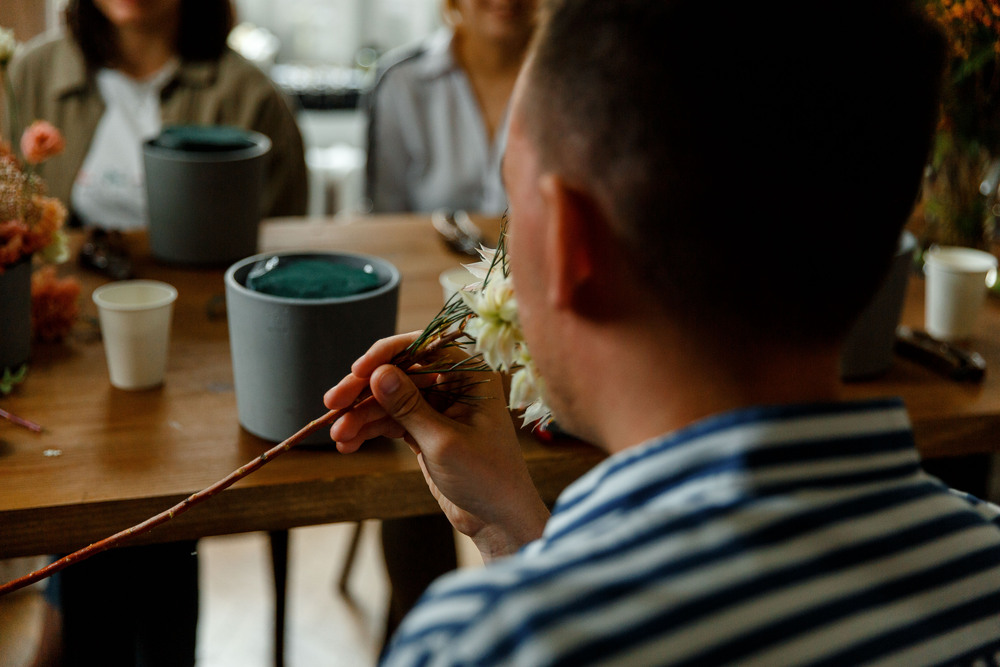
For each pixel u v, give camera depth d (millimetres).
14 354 1105
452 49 2189
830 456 427
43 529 880
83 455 964
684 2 414
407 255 1574
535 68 466
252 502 934
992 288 1501
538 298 490
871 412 448
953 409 1124
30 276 1118
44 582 1163
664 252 426
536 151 465
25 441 983
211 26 2086
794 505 410
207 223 1444
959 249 1454
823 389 454
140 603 1171
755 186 408
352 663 1897
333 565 2213
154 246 1489
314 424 779
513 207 495
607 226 438
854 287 437
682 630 377
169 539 920
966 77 1247
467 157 2230
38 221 1130
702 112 406
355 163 3600
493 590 388
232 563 2197
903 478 459
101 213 2078
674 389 448
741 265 419
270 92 2146
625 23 422
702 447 420
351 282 992
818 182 411
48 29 2354
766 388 442
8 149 1166
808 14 410
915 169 436
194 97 2096
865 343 1175
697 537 397
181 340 1246
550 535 460
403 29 3943
